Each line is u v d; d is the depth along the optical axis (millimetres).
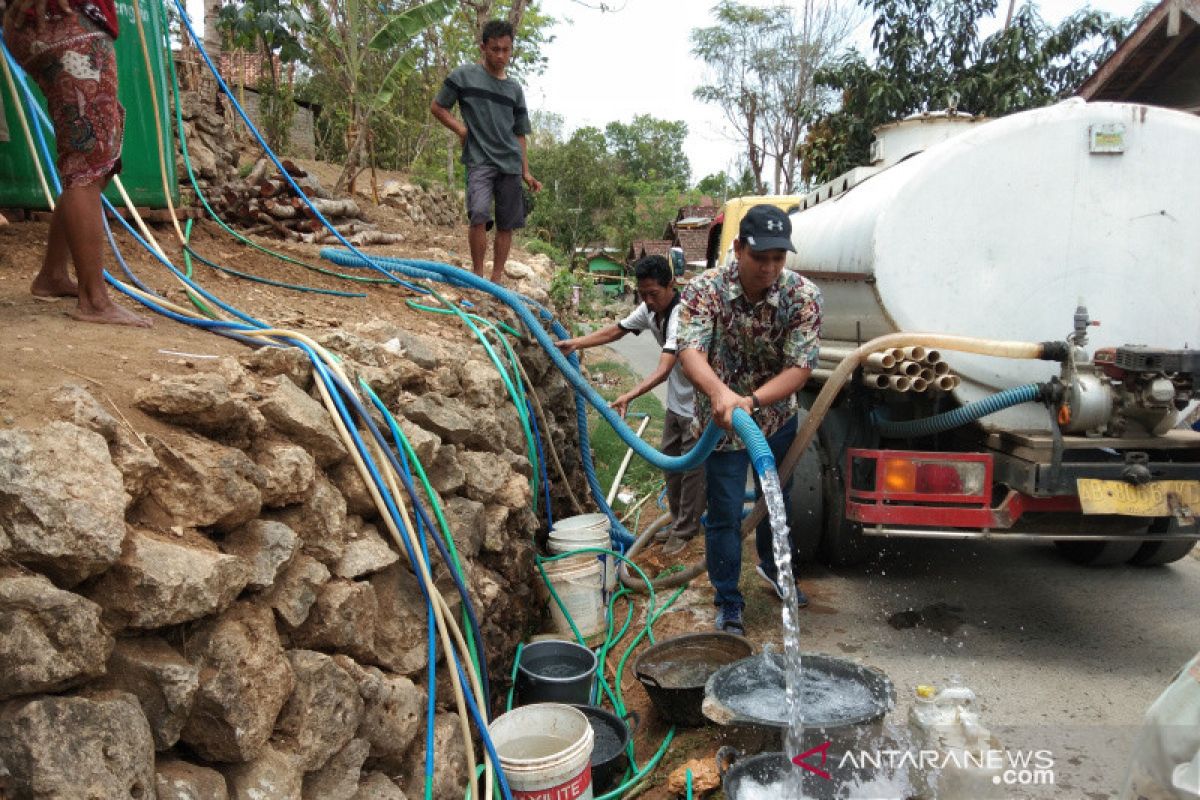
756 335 3752
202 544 2076
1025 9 14711
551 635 4250
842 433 4836
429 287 5449
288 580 2299
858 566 5328
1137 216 4176
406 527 2732
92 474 1832
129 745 1698
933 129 5730
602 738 3439
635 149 69125
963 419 4043
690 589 5000
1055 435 3857
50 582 1698
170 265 3785
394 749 2525
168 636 1959
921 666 4086
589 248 41719
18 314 2982
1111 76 9078
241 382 2521
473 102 6215
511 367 4793
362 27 10469
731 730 3471
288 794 2057
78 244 2947
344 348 3262
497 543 3645
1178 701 1878
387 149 16766
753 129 31062
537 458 4887
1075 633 4434
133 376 2422
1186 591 4965
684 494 5188
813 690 3250
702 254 30250
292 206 6883
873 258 4117
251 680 2021
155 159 5172
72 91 2844
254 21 9547
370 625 2547
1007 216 4141
